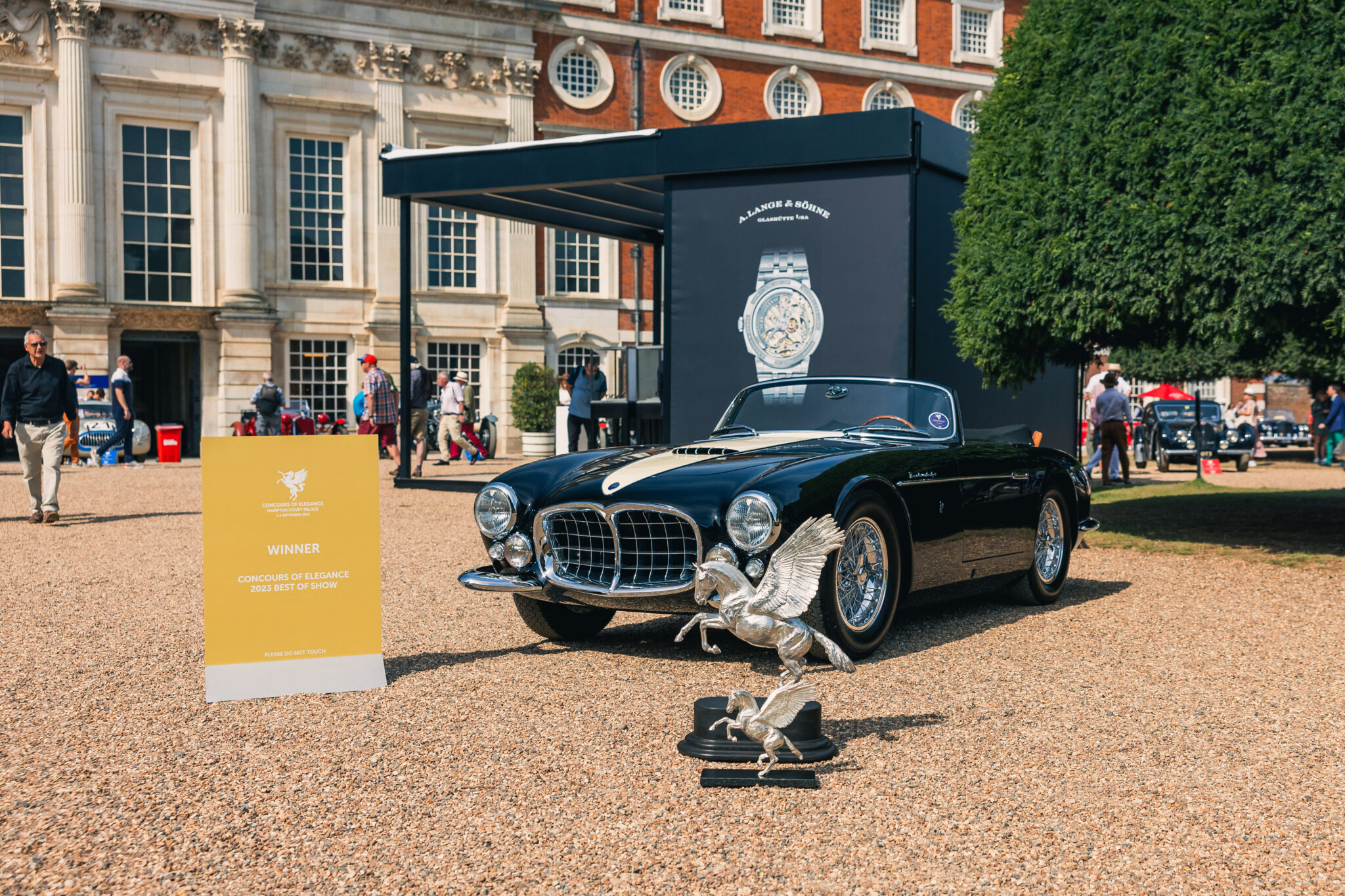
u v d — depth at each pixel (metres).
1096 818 3.12
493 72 27.62
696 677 4.80
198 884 2.71
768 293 11.02
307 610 4.70
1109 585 7.45
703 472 4.94
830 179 10.71
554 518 5.14
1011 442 6.80
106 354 23.91
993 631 5.84
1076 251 8.79
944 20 33.25
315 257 26.25
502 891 2.66
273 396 21.64
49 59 23.59
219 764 3.65
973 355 10.04
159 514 11.70
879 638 5.09
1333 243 7.45
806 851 2.88
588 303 29.08
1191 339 9.38
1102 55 8.86
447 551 8.92
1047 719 4.12
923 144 10.45
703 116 30.03
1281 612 6.39
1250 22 7.98
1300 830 3.04
